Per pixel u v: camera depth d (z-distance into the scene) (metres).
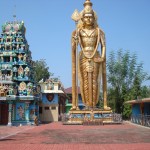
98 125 36.81
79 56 41.97
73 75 41.59
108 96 61.22
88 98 41.72
